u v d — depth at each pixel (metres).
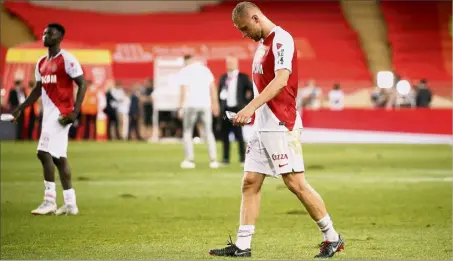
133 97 65.00
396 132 62.91
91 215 20.83
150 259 14.01
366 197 25.12
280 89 13.12
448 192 26.64
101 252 14.90
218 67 82.56
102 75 66.06
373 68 86.00
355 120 64.25
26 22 85.62
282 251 14.89
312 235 17.09
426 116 61.97
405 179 31.48
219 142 61.59
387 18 90.44
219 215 20.81
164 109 65.88
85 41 86.62
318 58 86.81
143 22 89.88
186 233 17.55
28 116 63.69
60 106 20.53
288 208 22.19
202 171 35.06
